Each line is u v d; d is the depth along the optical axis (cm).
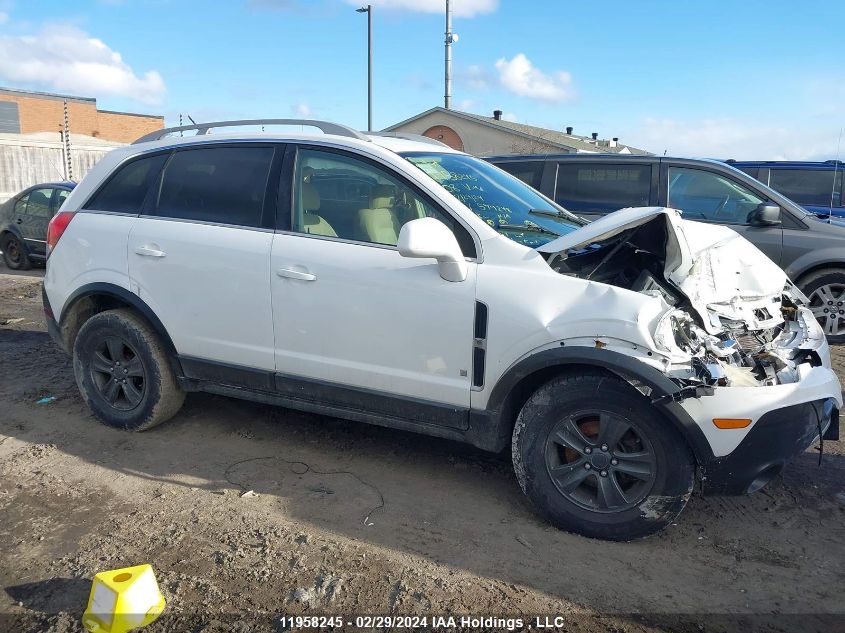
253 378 405
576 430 327
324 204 387
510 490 382
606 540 331
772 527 349
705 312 337
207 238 409
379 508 360
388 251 365
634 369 302
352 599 286
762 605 288
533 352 326
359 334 368
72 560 311
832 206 989
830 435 345
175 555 315
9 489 375
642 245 378
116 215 446
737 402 303
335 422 473
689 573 308
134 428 446
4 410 488
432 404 358
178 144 439
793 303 407
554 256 337
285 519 347
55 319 469
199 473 397
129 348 440
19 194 1184
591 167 752
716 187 717
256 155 412
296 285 380
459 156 445
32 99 3859
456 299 343
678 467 311
